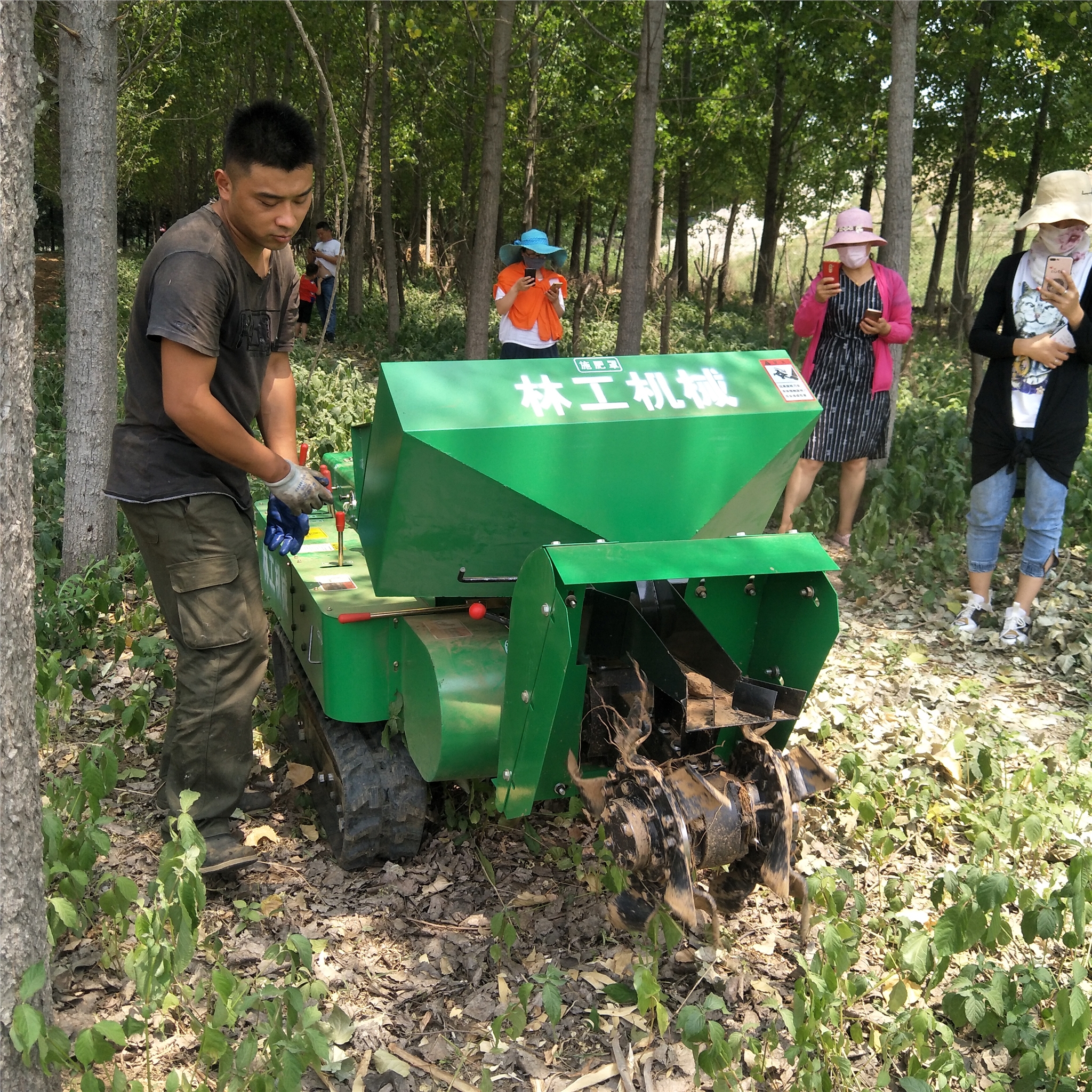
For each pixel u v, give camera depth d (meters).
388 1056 2.86
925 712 4.79
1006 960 3.29
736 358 3.50
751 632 3.32
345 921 3.43
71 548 6.27
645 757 2.96
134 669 5.03
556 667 2.80
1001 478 5.73
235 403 3.43
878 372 6.83
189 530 3.32
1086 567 6.84
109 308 6.09
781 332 18.84
